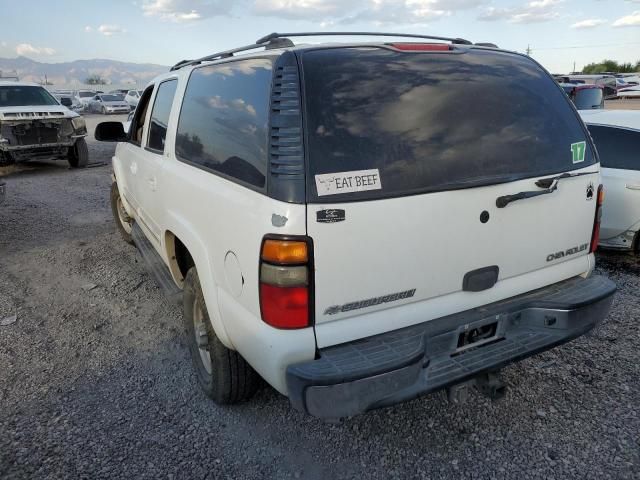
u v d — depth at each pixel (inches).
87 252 229.6
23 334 154.9
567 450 103.1
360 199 82.4
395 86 91.4
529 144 100.7
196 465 101.2
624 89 1060.5
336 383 79.0
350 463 101.3
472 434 108.6
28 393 124.9
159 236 147.2
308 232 79.7
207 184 103.8
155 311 169.6
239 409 118.1
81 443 107.2
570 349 140.2
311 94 84.8
